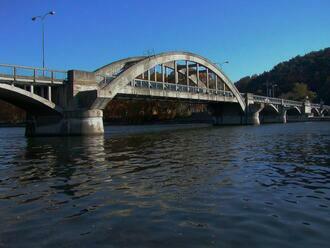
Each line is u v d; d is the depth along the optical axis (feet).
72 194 40.37
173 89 236.63
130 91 196.03
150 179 48.75
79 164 65.36
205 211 32.48
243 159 69.87
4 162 70.23
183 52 250.57
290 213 31.65
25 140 141.38
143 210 33.09
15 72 144.25
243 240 25.18
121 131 222.48
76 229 28.07
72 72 165.99
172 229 27.63
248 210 32.73
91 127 167.84
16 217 31.60
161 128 272.10
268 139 129.08
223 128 254.06
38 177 51.93
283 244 24.39
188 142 117.80
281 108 440.04
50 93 161.58
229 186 43.37
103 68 199.11
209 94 280.72
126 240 25.52
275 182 45.91
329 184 44.62
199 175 51.34
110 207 34.40
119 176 51.67
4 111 456.04
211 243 24.73
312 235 26.03
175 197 37.93
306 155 76.38
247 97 346.74
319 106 572.92
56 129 168.14
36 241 25.66
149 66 214.28
